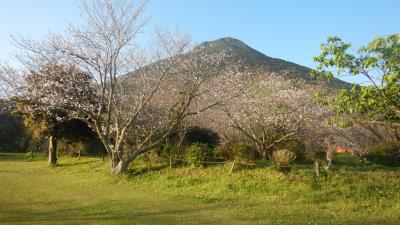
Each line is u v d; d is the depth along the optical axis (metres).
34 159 39.00
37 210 12.15
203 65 23.02
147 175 19.73
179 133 25.67
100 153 34.59
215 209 12.61
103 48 21.08
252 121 24.22
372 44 9.25
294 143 25.23
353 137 26.66
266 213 11.92
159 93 25.16
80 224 10.03
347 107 10.41
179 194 15.72
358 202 13.35
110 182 19.44
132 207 12.79
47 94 21.70
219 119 25.58
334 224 10.50
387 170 20.91
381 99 9.71
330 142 25.44
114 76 21.66
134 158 21.89
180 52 22.64
